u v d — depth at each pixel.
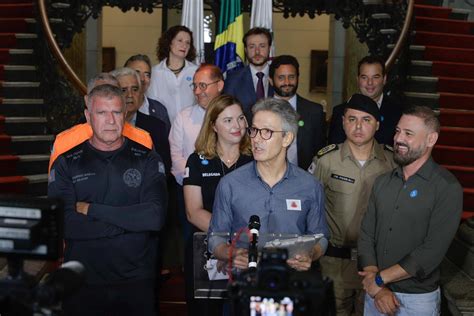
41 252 2.44
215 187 4.09
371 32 7.96
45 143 7.15
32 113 7.44
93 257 3.52
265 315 2.35
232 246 3.12
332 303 2.85
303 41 13.64
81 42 10.58
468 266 4.93
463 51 8.78
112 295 3.55
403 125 3.60
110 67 13.56
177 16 12.95
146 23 13.45
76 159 3.56
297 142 5.12
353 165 4.18
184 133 4.96
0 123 7.08
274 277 2.34
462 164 7.13
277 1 8.54
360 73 5.32
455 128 7.45
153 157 3.67
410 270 3.60
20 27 8.62
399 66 7.49
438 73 8.55
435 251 3.60
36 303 2.29
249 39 5.60
